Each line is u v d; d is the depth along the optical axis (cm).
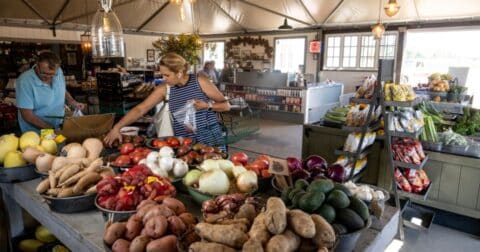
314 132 369
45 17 884
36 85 253
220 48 1230
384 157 307
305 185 125
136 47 1153
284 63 1065
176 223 106
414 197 286
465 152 296
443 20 745
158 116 254
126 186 130
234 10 930
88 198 142
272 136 686
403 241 284
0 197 204
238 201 118
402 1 711
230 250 89
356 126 279
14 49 970
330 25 912
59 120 270
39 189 146
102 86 484
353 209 113
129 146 189
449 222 311
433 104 430
